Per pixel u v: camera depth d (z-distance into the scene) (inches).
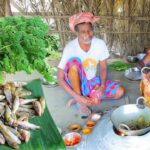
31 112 101.6
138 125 82.9
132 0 139.9
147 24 144.9
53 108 114.9
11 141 87.8
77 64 110.3
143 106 85.3
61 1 146.0
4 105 99.8
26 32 95.3
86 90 114.0
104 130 83.0
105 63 114.0
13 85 110.7
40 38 96.0
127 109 85.4
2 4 151.4
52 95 123.5
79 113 110.0
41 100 106.6
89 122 100.5
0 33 91.9
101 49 110.3
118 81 130.4
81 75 112.6
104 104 114.7
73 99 115.0
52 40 110.7
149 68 101.4
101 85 113.3
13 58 89.0
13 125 93.0
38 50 91.1
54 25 152.2
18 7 151.9
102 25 148.6
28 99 106.3
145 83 95.1
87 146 84.7
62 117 109.0
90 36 104.0
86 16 102.6
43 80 133.8
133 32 147.7
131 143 76.5
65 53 109.6
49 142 89.2
